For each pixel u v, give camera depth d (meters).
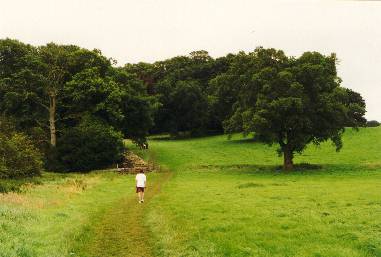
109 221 24.77
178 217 25.00
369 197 32.38
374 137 95.75
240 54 70.19
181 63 157.12
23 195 33.22
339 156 80.12
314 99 63.84
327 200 31.27
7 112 75.94
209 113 128.25
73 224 22.70
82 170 71.56
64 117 77.12
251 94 64.94
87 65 81.12
